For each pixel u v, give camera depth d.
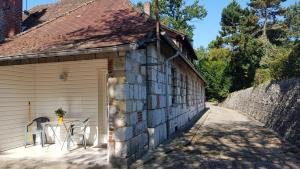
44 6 18.56
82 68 11.20
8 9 13.05
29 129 11.30
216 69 47.50
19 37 10.97
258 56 40.69
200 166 8.11
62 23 11.55
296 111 12.38
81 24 11.02
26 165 8.34
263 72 28.78
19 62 8.88
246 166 8.07
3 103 10.34
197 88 26.52
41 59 8.68
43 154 9.62
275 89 17.52
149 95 9.99
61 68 11.39
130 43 7.30
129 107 8.21
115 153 7.90
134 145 8.55
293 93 13.63
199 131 14.89
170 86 13.16
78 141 11.12
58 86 11.43
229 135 13.49
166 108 12.03
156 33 9.63
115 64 7.95
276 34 51.53
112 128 7.94
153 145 9.96
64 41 9.06
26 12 17.22
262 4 50.03
